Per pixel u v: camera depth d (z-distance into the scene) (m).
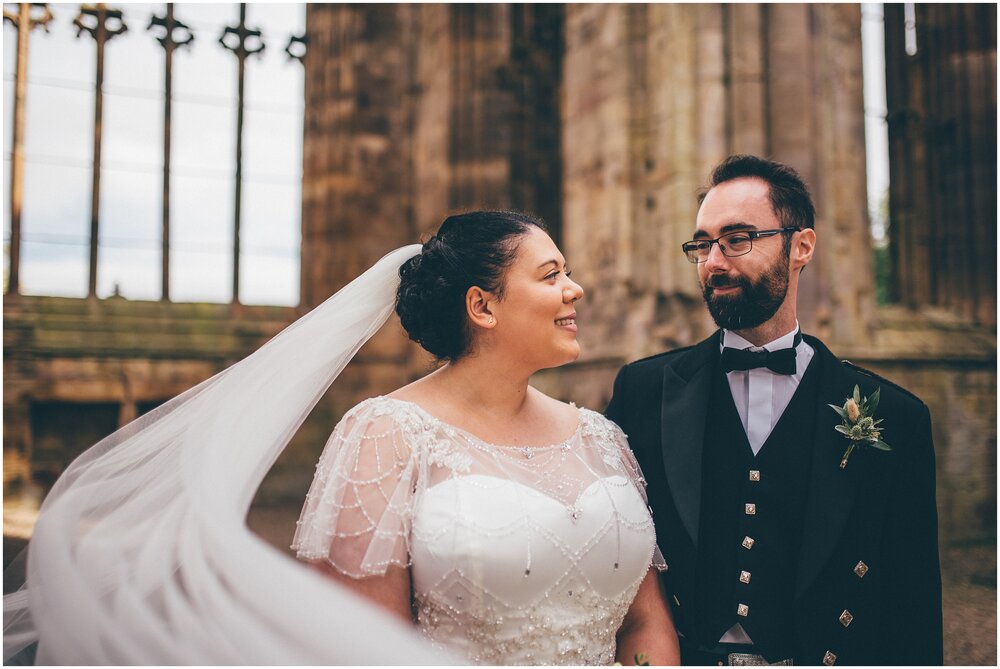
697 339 5.98
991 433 8.44
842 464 1.90
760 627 1.84
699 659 1.89
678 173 6.20
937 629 1.89
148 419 1.80
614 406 2.26
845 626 1.83
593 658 1.64
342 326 1.88
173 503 1.48
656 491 2.01
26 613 1.55
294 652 1.17
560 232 10.80
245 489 1.60
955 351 8.44
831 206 7.13
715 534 1.95
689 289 6.11
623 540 1.70
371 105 12.46
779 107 6.34
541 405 1.92
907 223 10.12
